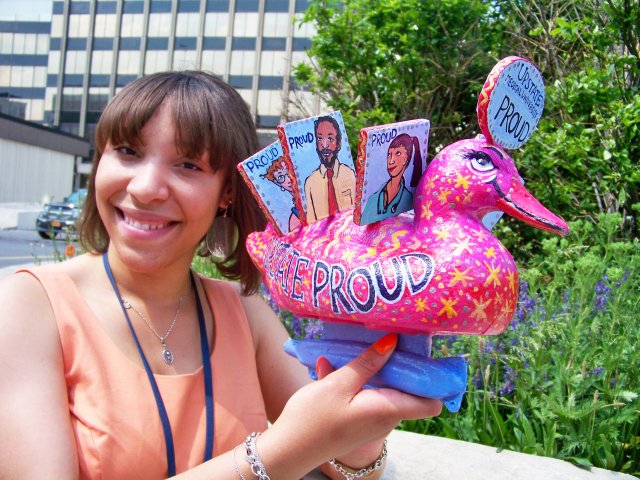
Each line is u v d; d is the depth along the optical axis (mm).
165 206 1110
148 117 1084
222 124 1132
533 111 898
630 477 1663
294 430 883
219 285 1377
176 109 1090
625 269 2223
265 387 1416
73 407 1072
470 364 2021
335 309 833
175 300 1258
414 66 3693
